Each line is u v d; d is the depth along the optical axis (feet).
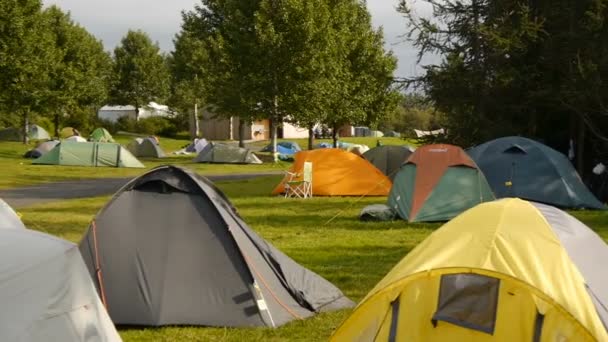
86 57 183.42
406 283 17.12
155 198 26.40
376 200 64.49
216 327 24.38
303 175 68.39
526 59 71.72
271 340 23.18
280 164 129.29
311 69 120.37
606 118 69.82
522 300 16.34
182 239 25.57
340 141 174.70
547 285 16.46
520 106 70.54
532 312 16.24
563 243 18.29
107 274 24.84
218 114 139.74
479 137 72.08
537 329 16.08
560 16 67.77
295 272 28.66
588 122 67.36
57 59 158.61
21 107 142.82
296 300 26.68
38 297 16.99
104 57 222.89
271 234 45.68
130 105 250.16
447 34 75.46
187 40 177.27
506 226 18.38
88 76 184.24
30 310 16.74
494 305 16.42
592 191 63.00
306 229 47.78
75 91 162.61
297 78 121.70
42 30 147.23
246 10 127.03
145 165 125.18
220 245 25.59
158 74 244.42
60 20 177.06
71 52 178.70
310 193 68.28
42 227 48.49
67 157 117.60
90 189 79.71
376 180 69.00
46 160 117.80
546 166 56.13
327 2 130.11
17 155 137.69
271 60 120.47
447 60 73.82
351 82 134.51
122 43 247.09
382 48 140.87
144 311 24.35
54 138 170.91
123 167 118.11
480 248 17.54
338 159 70.03
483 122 71.92
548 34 66.95
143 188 26.63
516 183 55.83
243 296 24.99
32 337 16.48
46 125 199.11
